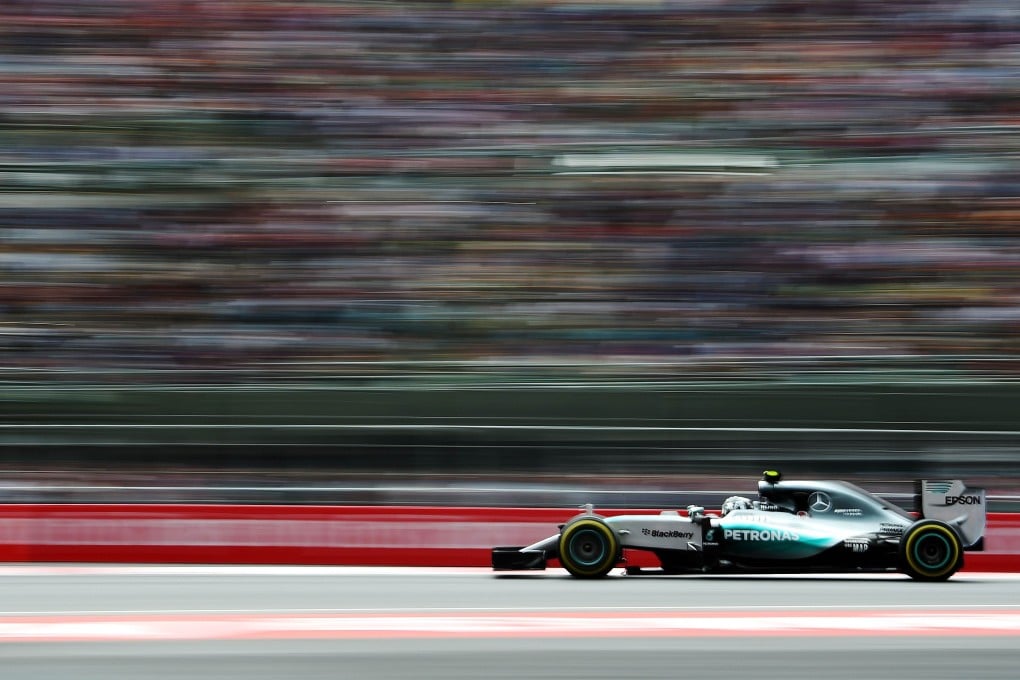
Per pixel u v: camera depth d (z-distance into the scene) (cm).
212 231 7312
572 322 6812
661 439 5634
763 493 3350
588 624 2425
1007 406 5966
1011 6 8756
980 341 6569
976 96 8212
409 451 5475
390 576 3506
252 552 3928
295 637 2248
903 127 8019
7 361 6425
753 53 8531
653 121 8100
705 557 3278
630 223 7481
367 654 2062
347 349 6588
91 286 6981
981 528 3400
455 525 3950
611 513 4006
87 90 8106
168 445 5400
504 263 7238
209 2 8725
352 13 8706
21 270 7012
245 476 5406
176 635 2275
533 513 3959
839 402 6028
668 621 2473
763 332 6719
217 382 6312
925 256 7244
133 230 7356
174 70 8256
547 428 5581
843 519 3281
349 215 7494
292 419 5909
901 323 6762
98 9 8581
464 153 7894
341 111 8094
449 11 8756
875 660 2036
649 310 6875
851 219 7450
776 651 2111
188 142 7856
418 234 7381
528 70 8419
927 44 8556
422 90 8275
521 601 2822
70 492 4703
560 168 7831
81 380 6275
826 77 8350
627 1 8844
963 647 2175
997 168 7744
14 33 8375
